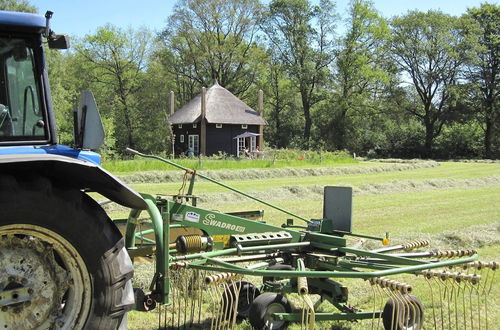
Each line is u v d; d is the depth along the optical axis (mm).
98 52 53406
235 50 60344
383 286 4828
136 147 54156
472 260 5191
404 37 59375
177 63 62000
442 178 25844
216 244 5551
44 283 3439
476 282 4703
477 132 59562
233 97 45906
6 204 3211
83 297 3500
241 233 5676
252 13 59812
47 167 3441
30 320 3398
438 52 58594
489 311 5855
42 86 3637
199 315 5223
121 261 3600
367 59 60562
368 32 59562
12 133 3547
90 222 3482
